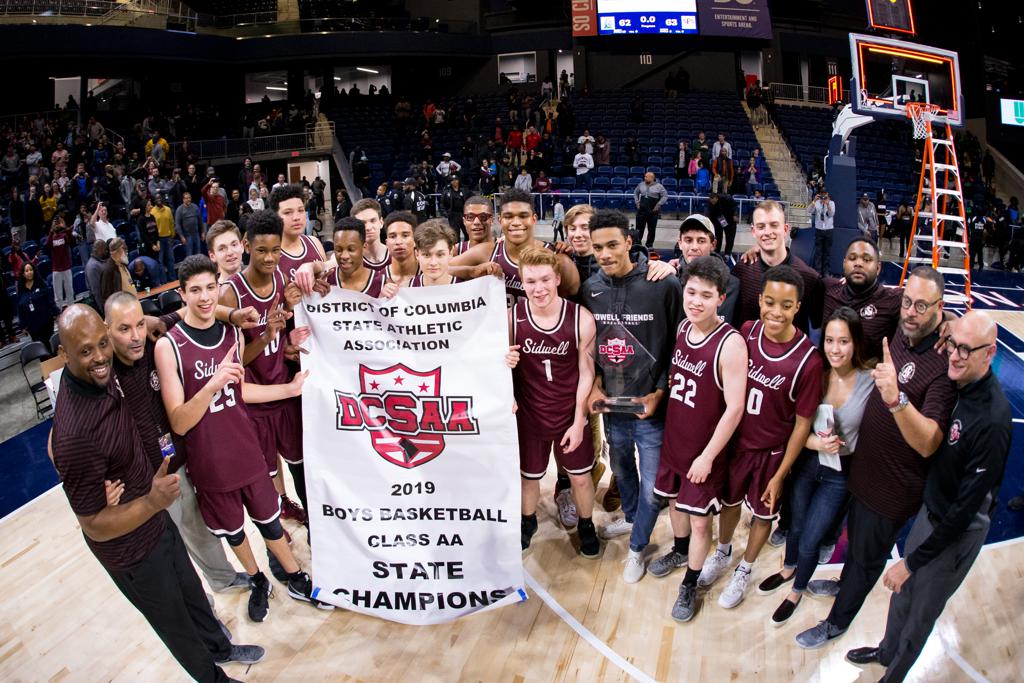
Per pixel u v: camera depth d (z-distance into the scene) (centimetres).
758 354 355
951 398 305
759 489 373
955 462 293
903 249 1441
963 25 1934
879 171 1716
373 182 1667
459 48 2009
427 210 1302
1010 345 909
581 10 1631
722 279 346
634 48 1678
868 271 388
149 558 307
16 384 812
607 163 1585
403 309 359
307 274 362
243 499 374
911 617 319
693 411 365
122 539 296
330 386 372
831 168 1106
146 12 1812
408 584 377
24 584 443
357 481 375
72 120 1706
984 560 448
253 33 1931
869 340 394
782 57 2148
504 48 2041
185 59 1838
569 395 395
